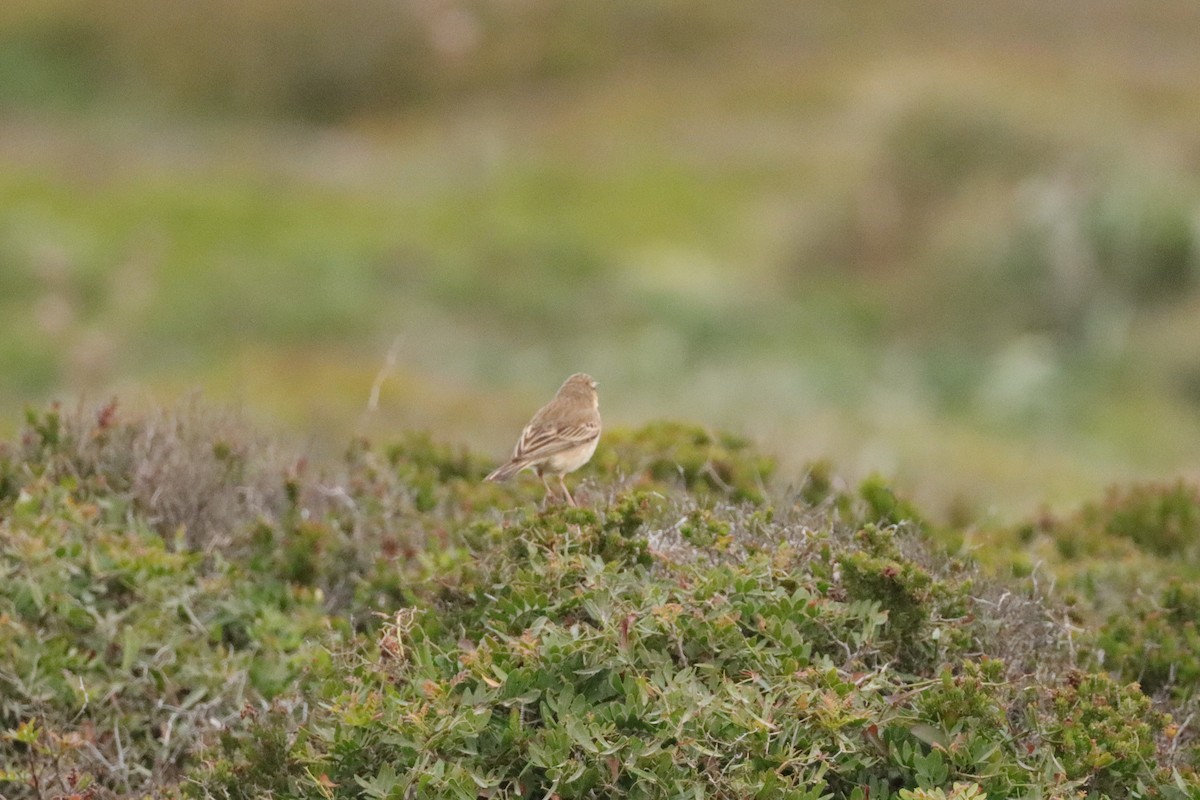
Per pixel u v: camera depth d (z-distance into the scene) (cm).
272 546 945
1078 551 1125
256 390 2489
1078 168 3647
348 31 5250
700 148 4662
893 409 2861
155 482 968
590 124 4925
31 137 4644
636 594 708
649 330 3247
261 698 802
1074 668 797
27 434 1000
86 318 3088
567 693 646
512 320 3328
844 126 4738
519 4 5484
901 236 3750
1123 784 694
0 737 775
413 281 3472
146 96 5059
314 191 4234
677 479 1048
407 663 703
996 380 2955
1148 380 3072
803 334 3322
